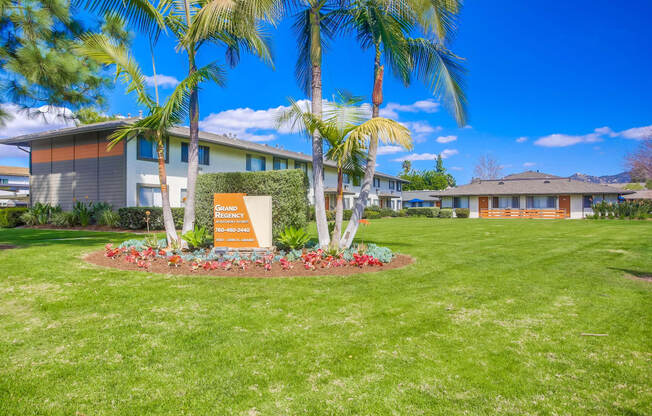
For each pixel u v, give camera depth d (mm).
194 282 6133
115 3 8336
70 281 6094
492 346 3650
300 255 8328
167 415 2459
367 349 3555
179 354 3391
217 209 9047
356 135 7398
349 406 2590
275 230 10531
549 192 38875
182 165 21234
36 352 3400
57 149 20531
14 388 2762
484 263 8500
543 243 13109
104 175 18844
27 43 9836
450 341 3771
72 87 10805
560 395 2750
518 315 4609
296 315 4523
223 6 7387
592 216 35875
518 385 2893
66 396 2670
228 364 3207
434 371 3119
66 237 13844
